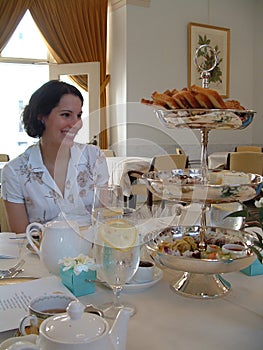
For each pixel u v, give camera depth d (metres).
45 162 1.45
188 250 0.94
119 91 4.92
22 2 4.55
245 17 5.62
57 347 0.47
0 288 0.85
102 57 4.96
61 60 4.84
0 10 4.47
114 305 0.80
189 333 0.71
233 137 5.74
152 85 4.93
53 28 4.75
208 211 1.19
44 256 0.96
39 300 0.70
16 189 1.47
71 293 0.84
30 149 1.50
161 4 4.91
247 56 5.70
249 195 0.92
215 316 0.77
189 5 5.12
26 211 1.50
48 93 1.39
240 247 0.95
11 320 0.72
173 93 0.99
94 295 0.87
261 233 1.29
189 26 5.08
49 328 0.50
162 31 4.95
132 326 0.73
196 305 0.82
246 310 0.80
